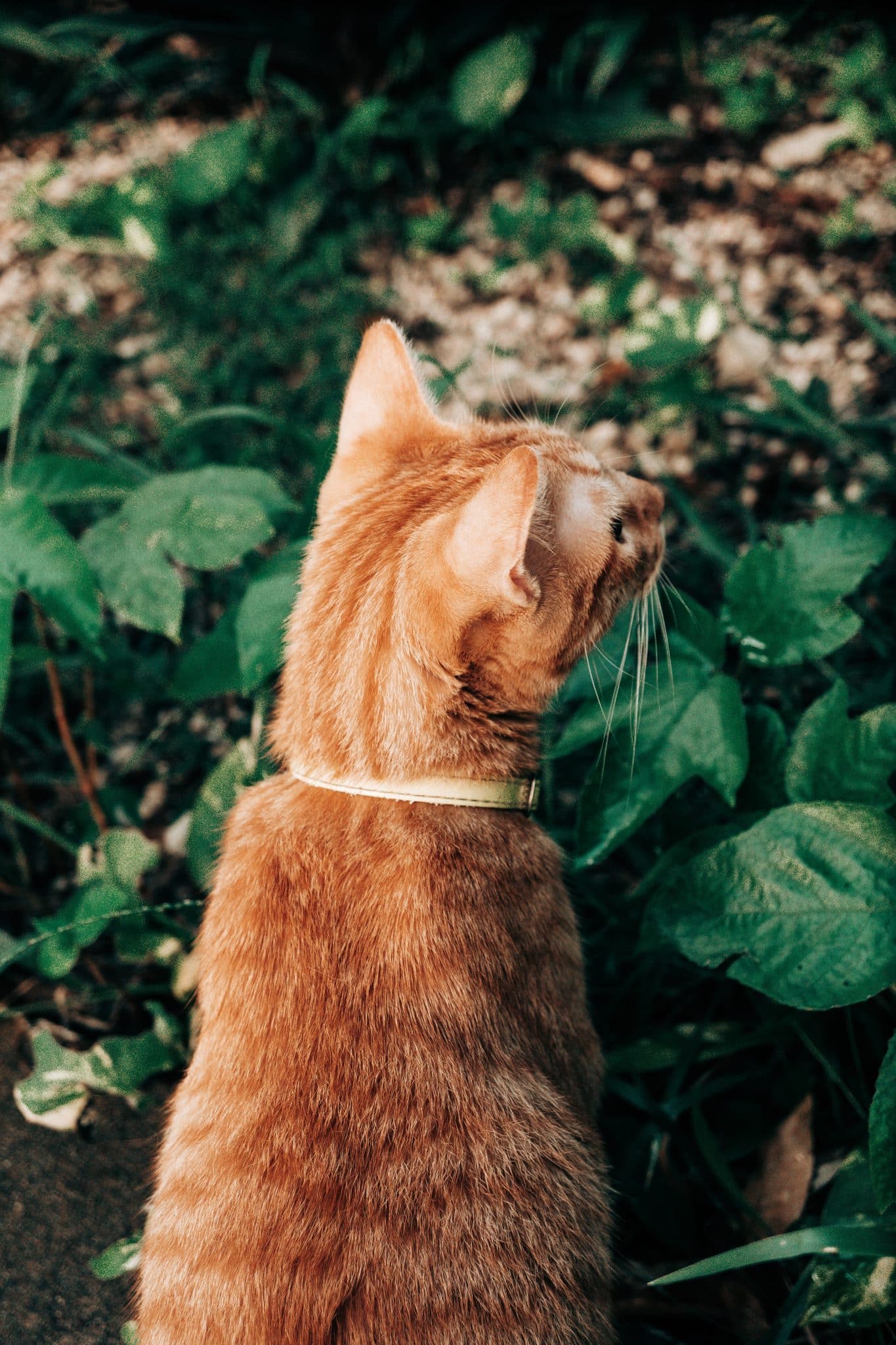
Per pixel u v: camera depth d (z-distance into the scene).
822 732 0.75
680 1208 0.78
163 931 0.86
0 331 1.36
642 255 1.41
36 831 0.99
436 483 0.74
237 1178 0.66
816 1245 0.67
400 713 0.70
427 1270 0.65
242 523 0.79
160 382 1.27
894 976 0.67
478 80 1.45
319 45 1.64
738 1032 0.83
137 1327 0.70
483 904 0.70
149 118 1.69
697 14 1.71
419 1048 0.67
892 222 1.39
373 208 1.53
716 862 0.71
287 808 0.73
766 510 1.13
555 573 0.71
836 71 1.52
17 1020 0.88
